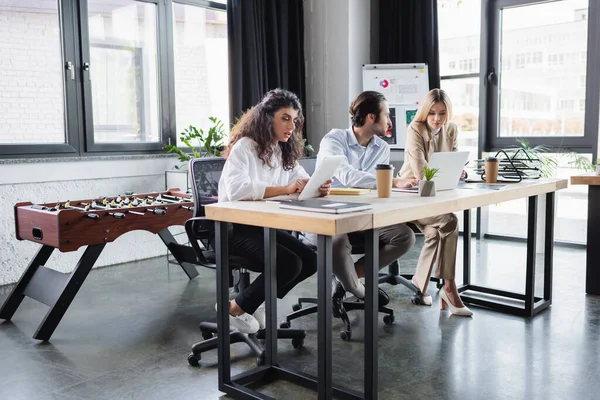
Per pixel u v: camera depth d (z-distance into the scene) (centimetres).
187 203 325
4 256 388
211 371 238
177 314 318
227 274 215
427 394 212
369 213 182
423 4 539
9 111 396
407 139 322
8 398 213
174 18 494
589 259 348
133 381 228
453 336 275
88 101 427
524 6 516
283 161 260
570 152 500
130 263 452
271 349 230
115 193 443
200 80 520
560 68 503
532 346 261
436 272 311
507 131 536
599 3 475
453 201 222
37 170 396
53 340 277
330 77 559
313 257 250
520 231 540
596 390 215
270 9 521
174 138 489
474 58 546
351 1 541
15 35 395
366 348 194
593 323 294
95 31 439
